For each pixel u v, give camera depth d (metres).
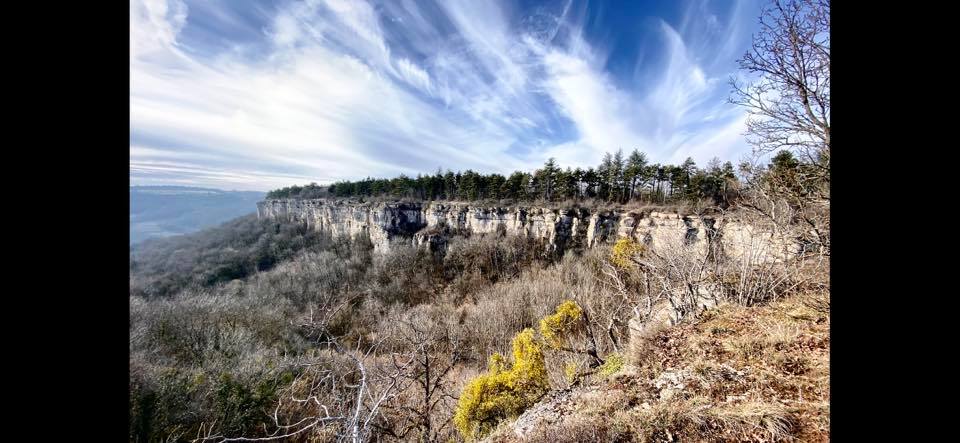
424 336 7.11
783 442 3.46
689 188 31.20
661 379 5.23
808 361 4.60
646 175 38.78
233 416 8.48
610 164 42.47
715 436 3.81
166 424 7.80
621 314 10.70
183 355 12.79
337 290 36.19
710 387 4.62
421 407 7.64
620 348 8.44
